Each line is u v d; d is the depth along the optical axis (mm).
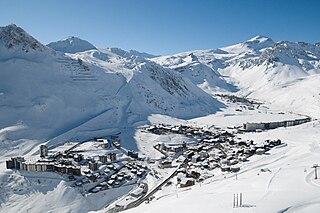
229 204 48125
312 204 45906
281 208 44656
